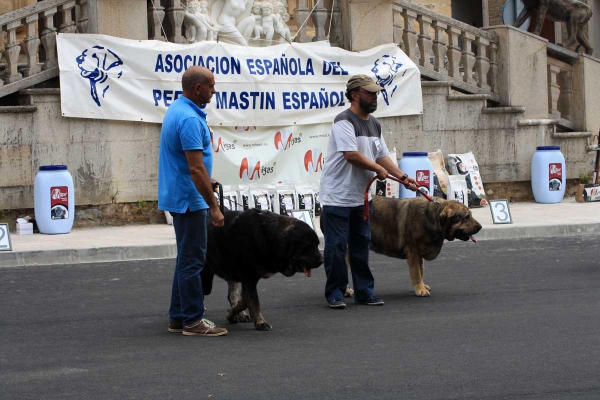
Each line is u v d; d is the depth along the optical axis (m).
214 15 15.99
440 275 10.88
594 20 25.53
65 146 14.48
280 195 15.27
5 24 14.39
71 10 14.99
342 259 9.03
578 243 13.20
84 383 6.39
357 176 9.04
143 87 14.88
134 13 14.98
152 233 13.88
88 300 9.64
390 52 16.70
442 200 9.38
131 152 14.91
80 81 14.44
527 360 6.84
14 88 14.44
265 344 7.52
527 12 19.03
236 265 7.91
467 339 7.57
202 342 7.63
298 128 15.99
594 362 6.75
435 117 16.94
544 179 17.23
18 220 14.00
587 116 18.38
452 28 17.36
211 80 7.71
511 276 10.68
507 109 17.33
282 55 15.84
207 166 7.68
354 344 7.48
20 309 9.20
